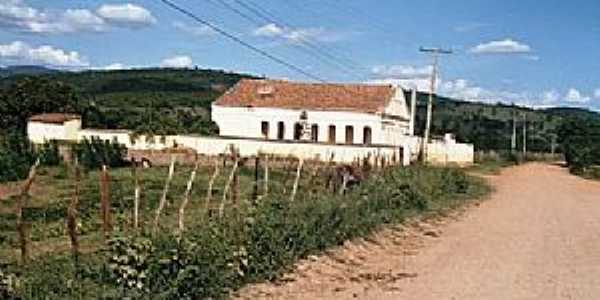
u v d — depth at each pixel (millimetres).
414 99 65750
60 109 74812
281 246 15906
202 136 56938
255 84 71812
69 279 11570
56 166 45000
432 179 37562
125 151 51312
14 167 39625
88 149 48156
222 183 36562
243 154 55250
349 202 22500
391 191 28469
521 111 157000
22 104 74312
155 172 44188
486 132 134250
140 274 11727
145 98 114750
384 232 23156
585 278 17000
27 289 10812
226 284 13328
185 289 12141
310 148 53875
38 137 66062
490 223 28453
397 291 14734
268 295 13562
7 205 26766
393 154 50688
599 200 42969
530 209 35250
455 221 28500
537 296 14789
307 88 70188
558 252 21219
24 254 12047
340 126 67188
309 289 14359
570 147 90312
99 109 78812
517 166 91625
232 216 16094
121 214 22969
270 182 35469
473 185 46781
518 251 21156
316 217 18453
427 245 21766
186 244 12867
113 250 12172
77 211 24422
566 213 33938
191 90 134625
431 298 14219
